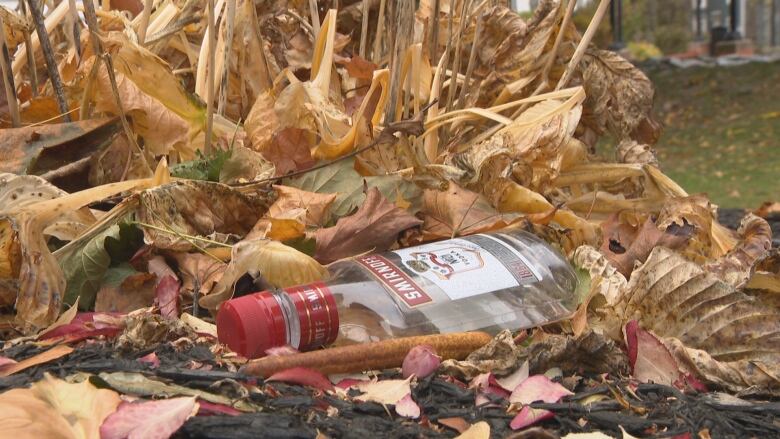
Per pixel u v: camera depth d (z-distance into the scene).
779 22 18.27
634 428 0.99
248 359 1.09
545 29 1.91
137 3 2.15
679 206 1.66
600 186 1.91
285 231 1.36
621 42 14.35
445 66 1.79
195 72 1.89
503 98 1.91
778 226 2.47
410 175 1.56
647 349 1.17
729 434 1.00
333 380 1.08
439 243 1.32
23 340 1.15
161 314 1.27
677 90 11.82
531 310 1.26
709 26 19.38
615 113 2.04
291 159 1.54
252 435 0.86
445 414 0.99
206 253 1.33
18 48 1.89
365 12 1.88
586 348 1.14
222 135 1.61
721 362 1.21
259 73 1.75
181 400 0.86
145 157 1.58
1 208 1.30
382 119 1.73
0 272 1.29
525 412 0.98
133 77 1.56
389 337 1.18
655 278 1.26
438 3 1.88
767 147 8.55
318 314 1.13
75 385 0.87
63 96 1.51
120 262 1.35
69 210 1.29
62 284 1.25
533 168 1.65
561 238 1.54
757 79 11.70
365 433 0.91
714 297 1.25
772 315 1.23
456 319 1.21
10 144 1.45
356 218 1.40
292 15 1.92
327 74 1.67
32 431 0.79
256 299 1.12
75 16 1.57
